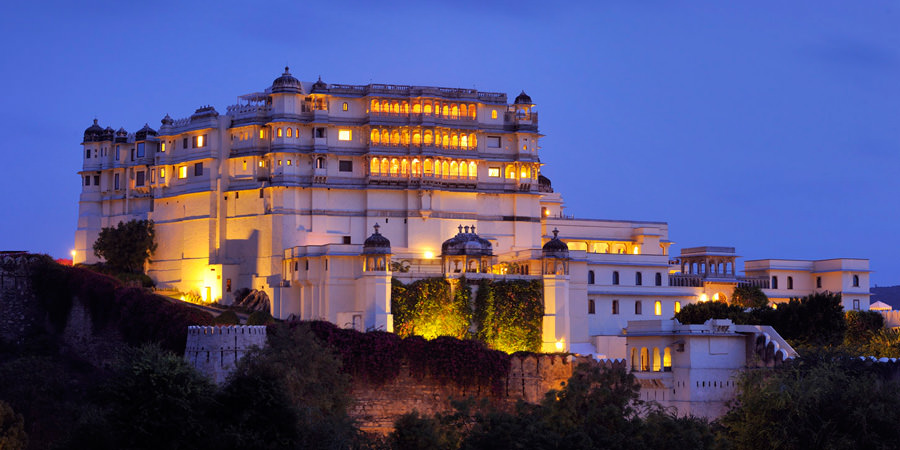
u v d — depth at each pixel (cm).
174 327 11725
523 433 9381
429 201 15825
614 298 15588
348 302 13812
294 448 9094
